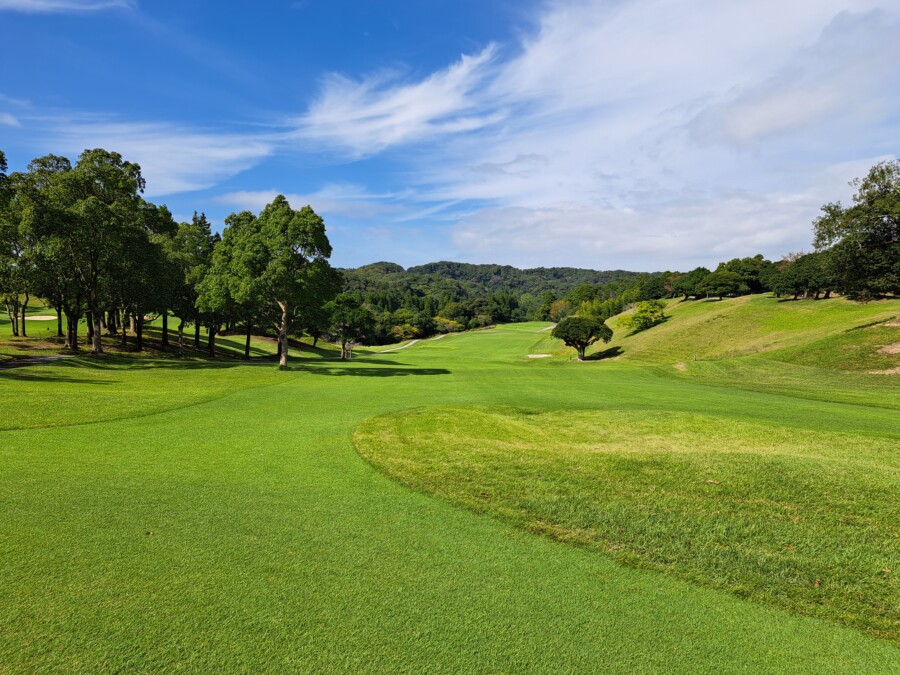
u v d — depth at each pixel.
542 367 37.69
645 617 4.25
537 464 8.64
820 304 57.62
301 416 13.27
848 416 14.30
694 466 8.45
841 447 9.70
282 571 4.78
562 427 11.94
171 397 16.16
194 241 43.47
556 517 6.35
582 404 16.70
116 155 34.00
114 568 4.71
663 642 3.91
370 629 3.92
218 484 7.32
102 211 30.64
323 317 38.28
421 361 50.28
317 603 4.25
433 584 4.64
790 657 3.79
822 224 34.16
